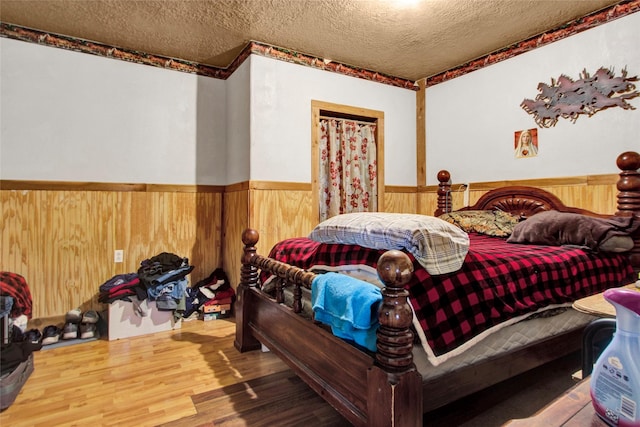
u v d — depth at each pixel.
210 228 3.64
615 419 0.71
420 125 4.11
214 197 3.66
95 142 3.11
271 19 2.75
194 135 3.55
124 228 3.23
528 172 3.15
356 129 3.73
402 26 2.88
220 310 3.28
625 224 2.18
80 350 2.53
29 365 2.11
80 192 3.05
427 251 1.38
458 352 1.36
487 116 3.46
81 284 3.05
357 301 1.35
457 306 1.42
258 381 2.06
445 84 3.85
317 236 1.90
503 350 1.58
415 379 1.21
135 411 1.77
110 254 3.17
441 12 2.68
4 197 2.79
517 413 1.71
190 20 2.75
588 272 1.98
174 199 3.46
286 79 3.26
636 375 0.70
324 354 1.59
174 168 3.46
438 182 3.92
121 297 2.78
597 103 2.71
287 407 1.80
